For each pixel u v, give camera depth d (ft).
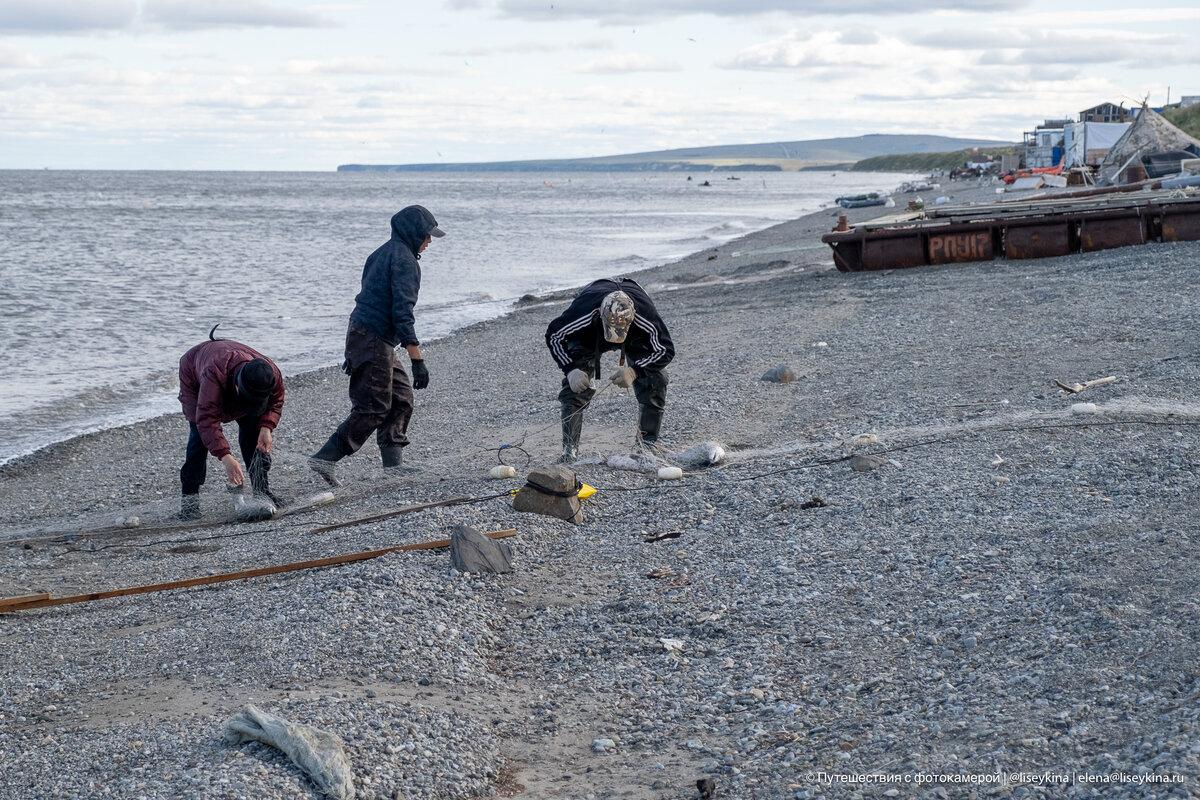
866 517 20.79
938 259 68.85
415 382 28.94
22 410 48.32
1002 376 33.14
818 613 16.79
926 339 41.57
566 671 15.84
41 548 25.52
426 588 18.34
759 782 12.25
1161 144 134.31
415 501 25.36
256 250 149.28
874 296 57.62
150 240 168.35
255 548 23.16
